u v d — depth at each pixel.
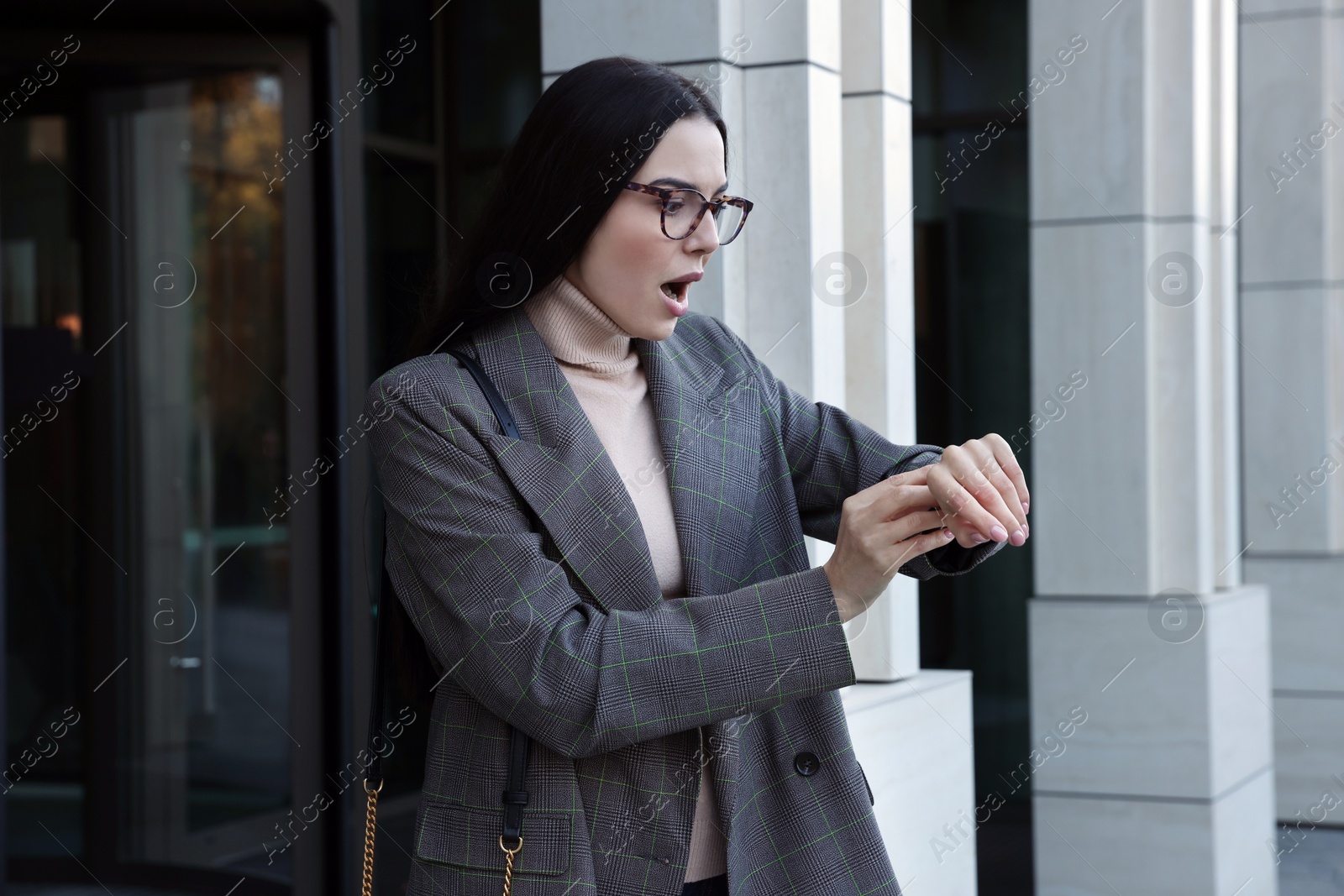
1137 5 5.03
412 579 1.53
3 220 5.12
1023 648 6.46
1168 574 5.20
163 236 5.16
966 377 6.51
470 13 6.34
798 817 1.59
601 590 1.50
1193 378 5.13
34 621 5.25
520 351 1.59
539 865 1.47
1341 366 7.30
